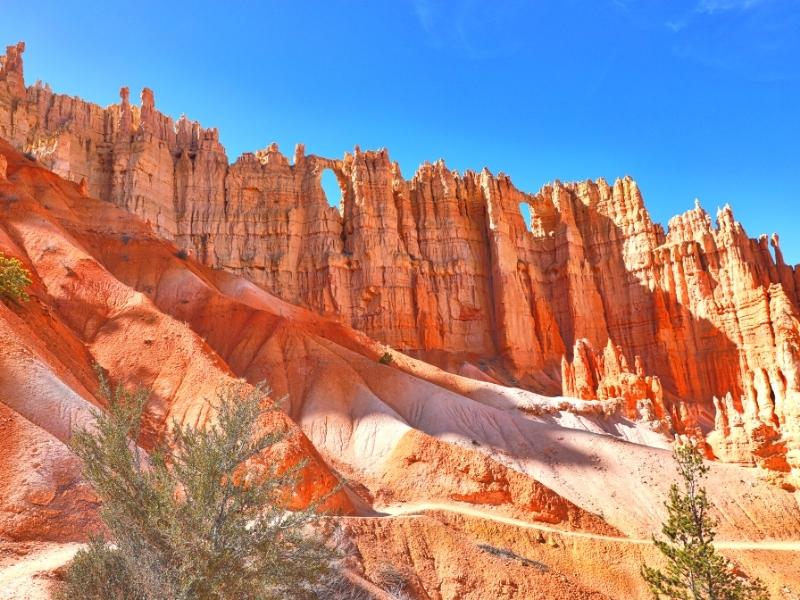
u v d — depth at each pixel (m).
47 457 20.50
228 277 71.62
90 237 60.12
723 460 59.44
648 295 93.94
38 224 48.16
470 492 43.94
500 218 98.44
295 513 16.00
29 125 81.62
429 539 32.09
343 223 95.56
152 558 13.97
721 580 27.88
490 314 93.88
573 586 32.53
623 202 102.62
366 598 21.47
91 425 24.06
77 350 38.03
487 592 30.23
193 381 37.34
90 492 20.09
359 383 56.12
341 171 99.06
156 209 85.69
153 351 39.59
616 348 74.94
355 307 89.00
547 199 108.00
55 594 14.06
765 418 57.91
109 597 13.61
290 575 15.18
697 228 94.94
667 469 53.38
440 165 103.44
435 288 93.62
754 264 91.06
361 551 28.89
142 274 59.81
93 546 14.70
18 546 17.50
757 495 51.69
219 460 15.45
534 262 100.38
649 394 70.88
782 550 44.81
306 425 50.38
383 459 47.28
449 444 47.19
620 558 38.44
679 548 29.91
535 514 43.03
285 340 58.09
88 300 43.41
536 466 52.12
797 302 90.06
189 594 13.44
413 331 88.69
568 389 74.94
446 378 69.06
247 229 91.38
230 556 14.27
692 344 88.81
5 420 21.16
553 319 94.75
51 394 24.73
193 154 94.31
